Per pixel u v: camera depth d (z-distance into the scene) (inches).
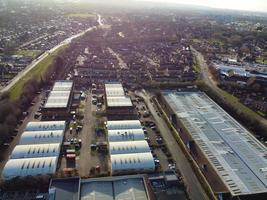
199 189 4136.3
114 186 3853.3
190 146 5093.5
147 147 4808.1
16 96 6520.7
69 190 3690.9
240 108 6983.3
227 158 4739.2
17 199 3666.3
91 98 6988.2
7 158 4544.8
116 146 4746.6
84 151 4852.4
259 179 4271.7
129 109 6195.9
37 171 4106.8
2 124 5191.9
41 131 5088.6
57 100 6284.5
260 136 5782.5
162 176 4229.8
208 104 6811.0
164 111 6550.2
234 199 3878.0
